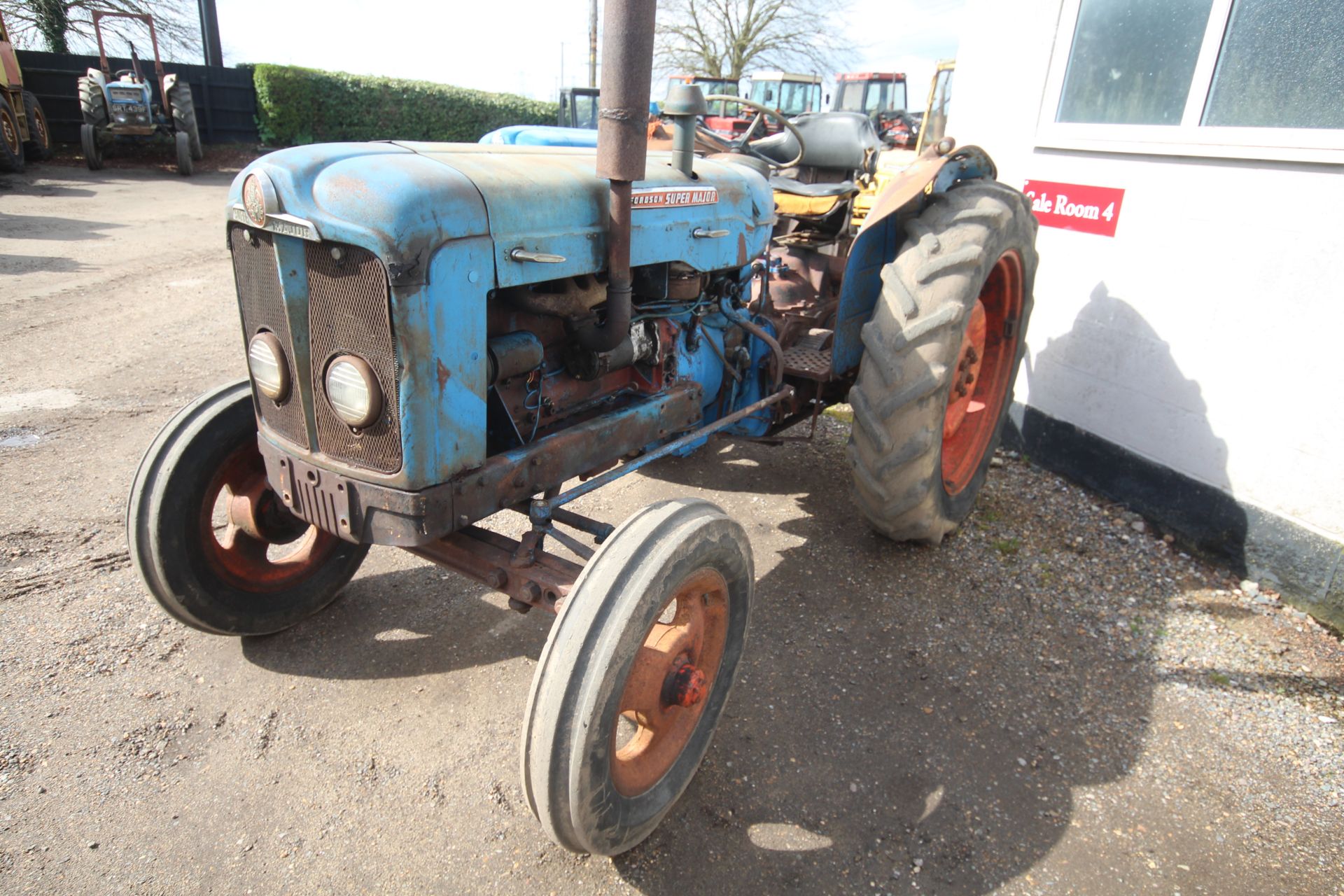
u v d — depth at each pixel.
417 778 2.16
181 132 14.01
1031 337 4.30
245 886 1.83
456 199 1.77
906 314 2.77
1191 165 3.37
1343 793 2.26
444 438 1.87
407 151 1.95
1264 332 3.16
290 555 2.80
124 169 14.33
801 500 3.83
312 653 2.63
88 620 2.70
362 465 1.90
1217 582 3.29
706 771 2.24
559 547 3.29
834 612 2.97
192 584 2.39
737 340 3.08
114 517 3.31
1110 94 3.72
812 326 3.87
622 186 2.00
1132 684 2.67
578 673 1.65
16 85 12.70
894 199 2.89
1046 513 3.80
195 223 10.00
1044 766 2.31
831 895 1.89
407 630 2.76
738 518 3.64
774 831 2.06
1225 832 2.12
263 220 1.78
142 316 6.09
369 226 1.68
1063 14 3.86
